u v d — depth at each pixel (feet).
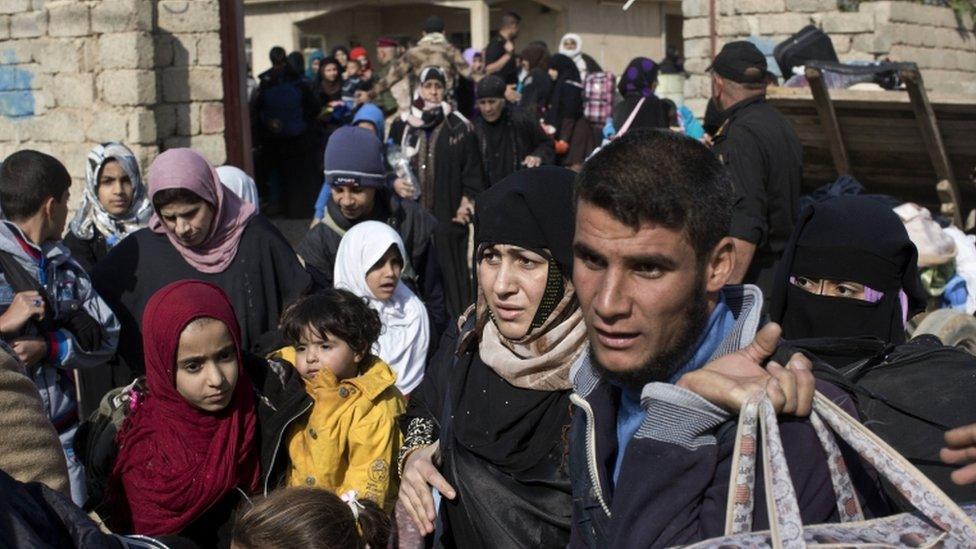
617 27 80.02
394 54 53.11
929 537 5.49
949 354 7.88
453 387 8.71
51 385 13.57
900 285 9.66
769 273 18.01
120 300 14.62
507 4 79.46
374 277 15.28
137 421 11.26
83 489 13.82
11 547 5.86
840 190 19.31
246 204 15.24
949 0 37.88
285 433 11.32
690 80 38.60
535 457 8.11
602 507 6.71
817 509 5.78
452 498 8.52
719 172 6.25
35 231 13.79
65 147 30.71
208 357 10.93
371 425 11.16
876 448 5.68
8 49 31.60
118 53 29.37
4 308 13.41
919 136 23.00
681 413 5.93
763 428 5.62
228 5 31.53
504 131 29.30
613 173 6.04
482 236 8.47
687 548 5.44
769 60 36.50
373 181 17.47
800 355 5.98
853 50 35.12
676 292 6.10
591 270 6.26
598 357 6.35
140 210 17.46
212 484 10.90
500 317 8.34
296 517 8.61
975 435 5.80
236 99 31.94
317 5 80.48
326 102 49.24
